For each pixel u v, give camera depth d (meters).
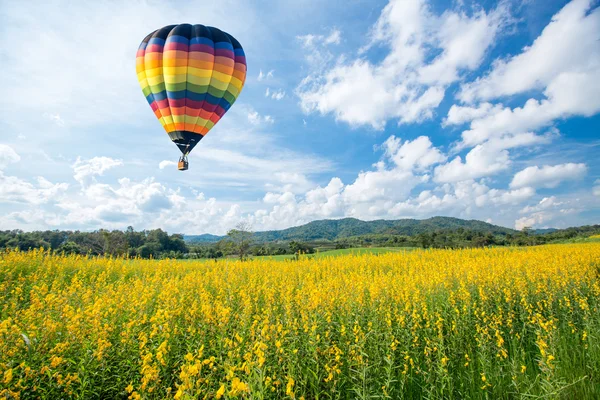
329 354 4.71
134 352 4.58
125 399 4.20
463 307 6.71
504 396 4.77
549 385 4.44
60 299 5.90
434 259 19.05
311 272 14.05
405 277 9.93
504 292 7.95
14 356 4.12
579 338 6.59
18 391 3.73
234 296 8.56
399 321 5.76
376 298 7.00
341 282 9.38
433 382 4.77
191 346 4.89
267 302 7.08
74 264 12.23
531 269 10.58
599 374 5.25
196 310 5.67
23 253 11.63
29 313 5.37
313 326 5.09
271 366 4.30
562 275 9.62
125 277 12.09
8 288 8.34
